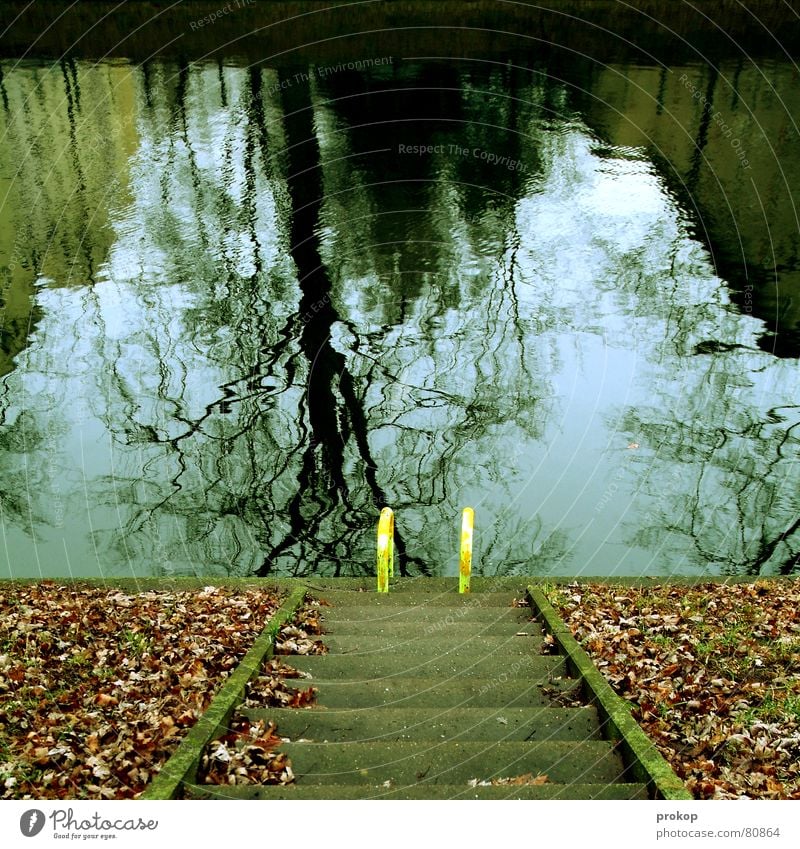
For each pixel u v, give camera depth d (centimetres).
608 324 1822
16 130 2909
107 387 1606
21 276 2041
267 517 1295
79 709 597
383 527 889
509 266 2059
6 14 3756
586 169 2612
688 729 572
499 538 1245
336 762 536
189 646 708
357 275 2014
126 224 2280
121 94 3183
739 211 2373
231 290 1961
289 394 1573
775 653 697
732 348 1731
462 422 1491
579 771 529
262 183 2486
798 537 1200
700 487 1320
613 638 727
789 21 3981
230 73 3353
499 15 3909
